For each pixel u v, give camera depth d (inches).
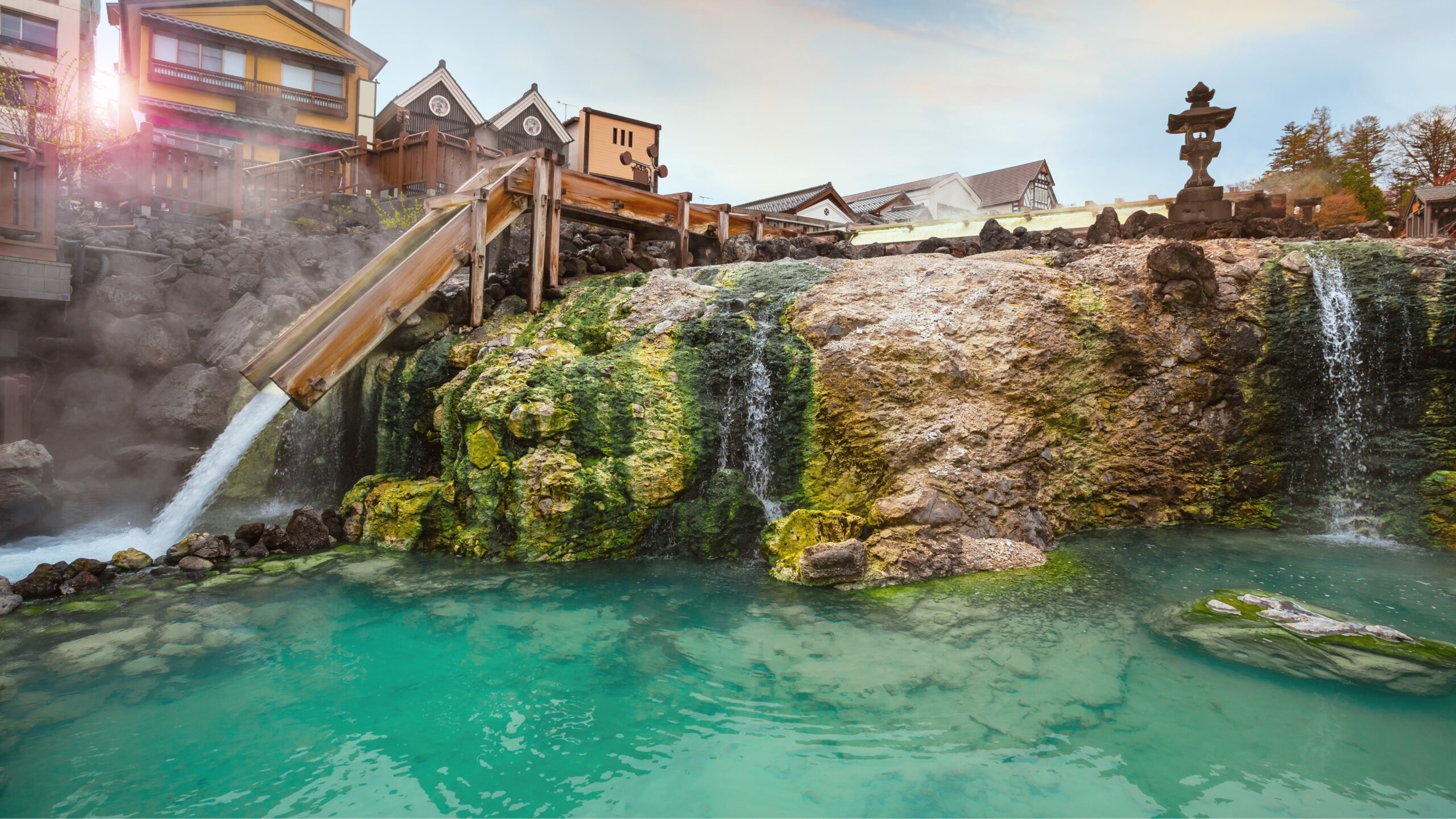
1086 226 450.0
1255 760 141.6
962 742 149.4
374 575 251.9
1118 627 204.7
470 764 142.4
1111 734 151.8
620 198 395.5
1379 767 138.9
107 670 179.9
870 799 130.5
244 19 948.0
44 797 128.6
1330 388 300.0
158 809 126.0
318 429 374.0
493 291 369.7
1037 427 294.4
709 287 341.7
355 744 149.2
